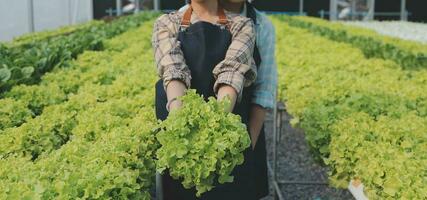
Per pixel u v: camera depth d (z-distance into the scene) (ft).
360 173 13.58
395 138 15.16
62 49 30.91
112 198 10.38
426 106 19.35
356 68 27.66
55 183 10.14
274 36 13.61
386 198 12.13
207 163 10.05
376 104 18.65
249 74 11.87
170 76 11.37
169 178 12.44
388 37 44.16
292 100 20.88
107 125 15.08
